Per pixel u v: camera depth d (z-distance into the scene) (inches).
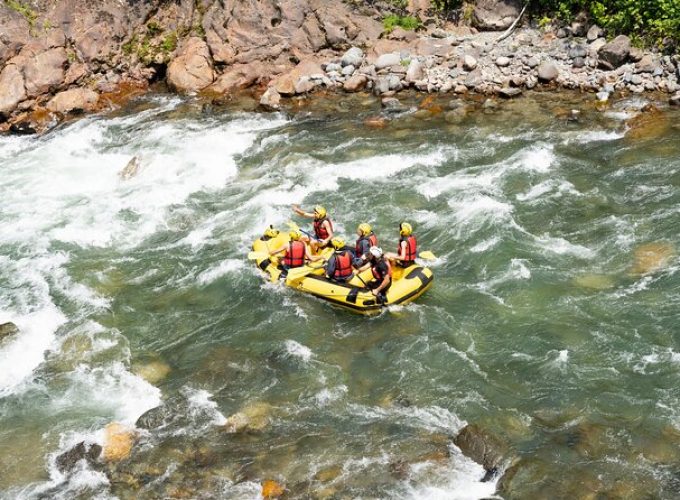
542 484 371.6
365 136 746.2
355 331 496.1
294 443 408.2
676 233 557.6
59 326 515.2
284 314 516.7
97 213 652.7
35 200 678.5
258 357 477.7
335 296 511.8
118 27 914.7
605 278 522.3
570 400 426.9
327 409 432.1
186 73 880.3
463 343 478.6
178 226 629.0
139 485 386.3
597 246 556.4
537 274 533.0
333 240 515.2
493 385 443.2
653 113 732.7
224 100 852.6
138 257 591.5
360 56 884.0
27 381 464.4
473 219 600.4
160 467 396.2
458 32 924.6
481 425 413.4
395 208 625.9
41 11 895.1
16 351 489.7
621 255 543.2
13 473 399.2
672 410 412.8
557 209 605.6
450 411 426.3
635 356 453.7
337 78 859.4
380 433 411.8
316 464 393.1
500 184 645.3
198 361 477.4
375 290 502.9
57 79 861.8
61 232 628.1
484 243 571.8
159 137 776.3
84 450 409.4
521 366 455.8
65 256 597.0
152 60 904.9
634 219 581.3
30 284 563.8
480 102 793.6
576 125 729.0
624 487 366.6
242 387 452.4
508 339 478.3
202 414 431.5
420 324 497.0
